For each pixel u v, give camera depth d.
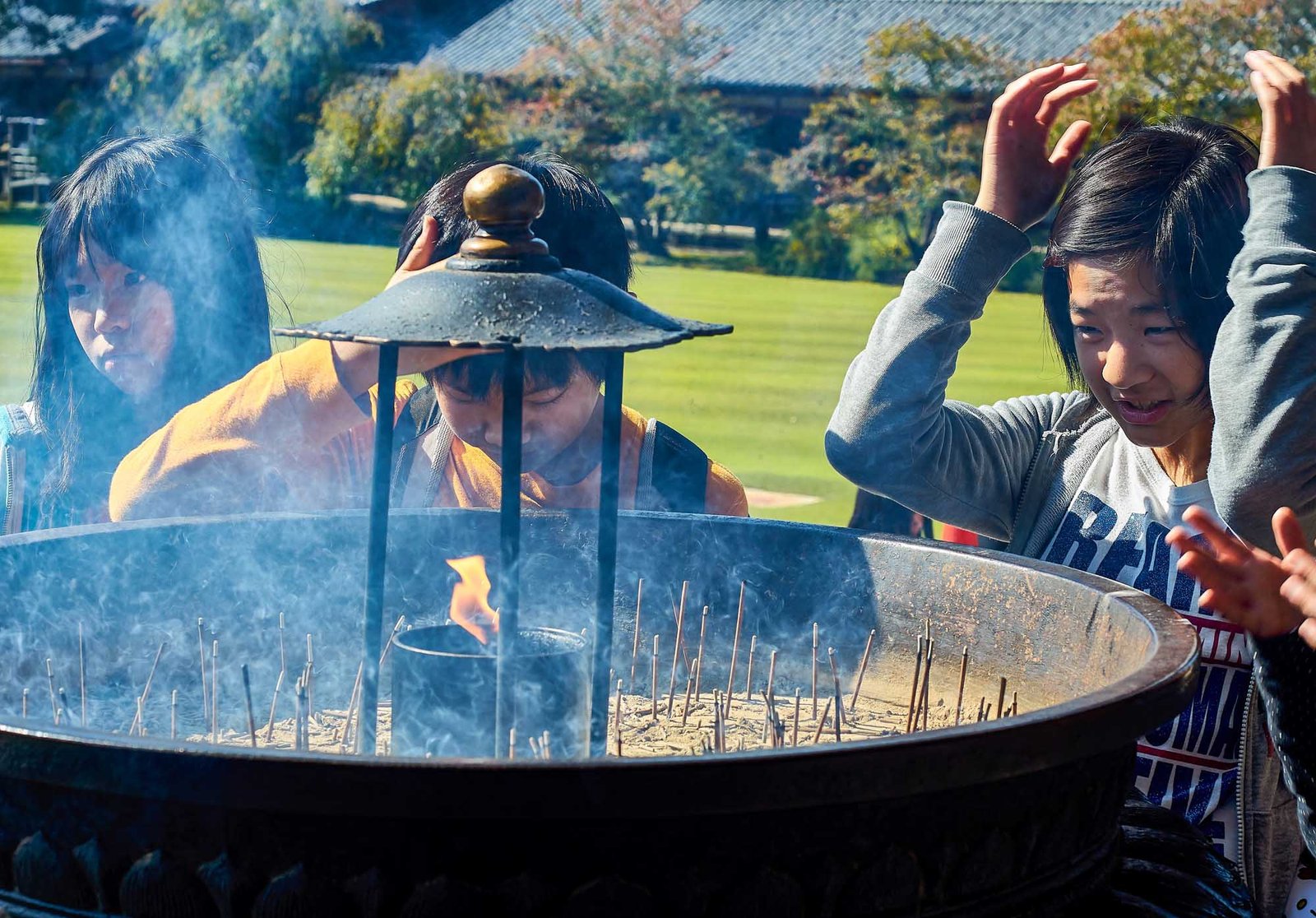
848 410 1.89
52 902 0.98
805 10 33.84
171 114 29.59
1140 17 25.73
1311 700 1.37
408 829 0.90
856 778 0.90
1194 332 1.66
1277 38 24.31
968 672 1.53
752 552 1.68
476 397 1.66
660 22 30.66
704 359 15.50
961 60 28.92
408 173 29.08
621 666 1.68
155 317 2.02
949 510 1.92
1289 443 1.56
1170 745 1.71
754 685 1.64
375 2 31.06
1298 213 1.59
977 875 1.02
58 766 0.90
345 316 1.11
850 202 28.69
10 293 16.06
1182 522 1.77
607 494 1.17
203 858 0.93
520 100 30.53
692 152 29.69
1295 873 1.62
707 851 0.92
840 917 0.97
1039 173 1.95
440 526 1.66
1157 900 1.18
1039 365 14.87
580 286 1.12
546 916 0.92
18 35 31.84
